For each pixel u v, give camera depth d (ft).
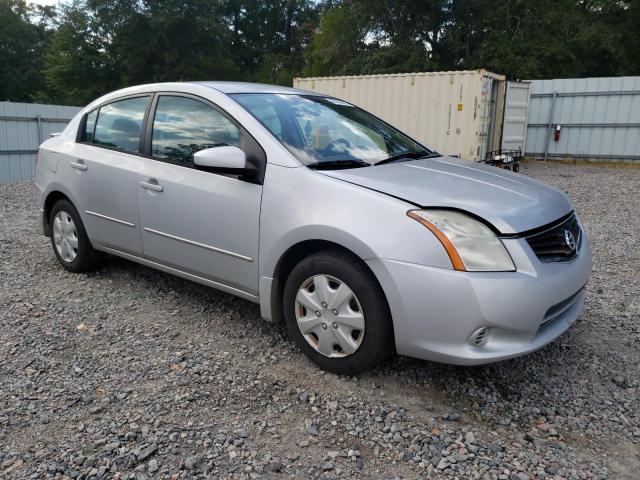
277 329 12.46
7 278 15.76
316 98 13.71
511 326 8.87
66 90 129.70
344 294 9.86
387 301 9.39
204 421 8.95
